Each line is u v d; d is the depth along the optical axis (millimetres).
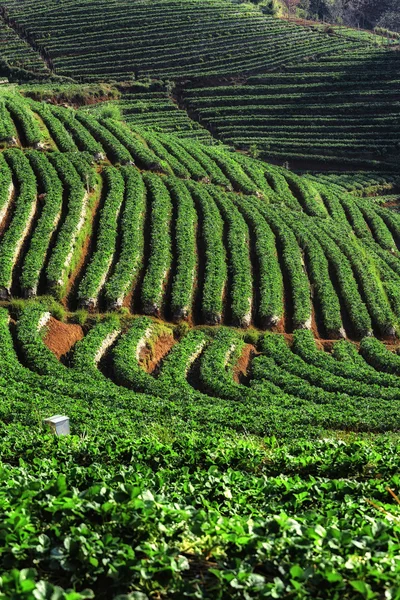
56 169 62812
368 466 21562
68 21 130625
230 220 62688
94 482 16031
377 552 11828
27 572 10086
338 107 106188
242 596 10883
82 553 11297
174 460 21484
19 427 28344
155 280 50625
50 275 48000
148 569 11008
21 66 117688
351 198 81062
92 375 38656
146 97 111688
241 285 52625
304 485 17016
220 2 143375
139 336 44125
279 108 107125
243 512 15305
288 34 132500
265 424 32688
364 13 168625
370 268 60656
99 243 53406
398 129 100438
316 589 11086
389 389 41125
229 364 43594
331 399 38938
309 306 52344
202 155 80312
